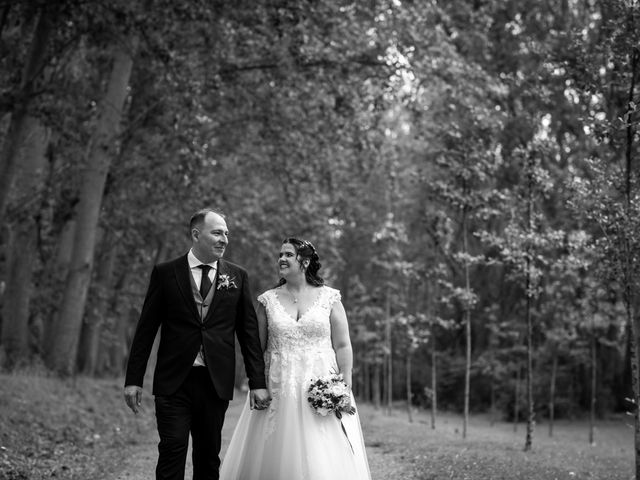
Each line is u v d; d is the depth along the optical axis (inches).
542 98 584.1
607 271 392.5
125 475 346.0
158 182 795.4
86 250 704.4
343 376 257.9
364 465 256.7
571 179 388.2
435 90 689.6
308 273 270.2
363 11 641.6
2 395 538.6
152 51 573.0
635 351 342.6
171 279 237.8
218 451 237.9
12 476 323.6
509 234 522.6
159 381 231.6
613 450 646.5
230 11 560.7
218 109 754.8
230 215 882.8
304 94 701.3
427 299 1133.7
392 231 852.6
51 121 661.3
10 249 767.1
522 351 1015.0
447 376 1301.7
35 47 528.4
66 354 701.9
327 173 839.7
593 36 937.5
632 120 349.1
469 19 826.2
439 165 595.2
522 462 404.2
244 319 245.8
